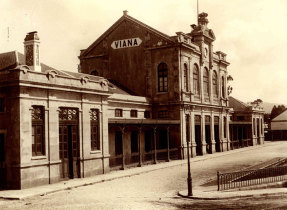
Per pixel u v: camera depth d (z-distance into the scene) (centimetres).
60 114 2336
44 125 2198
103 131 2664
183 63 3791
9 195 1842
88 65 4259
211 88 4478
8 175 2064
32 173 2094
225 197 1691
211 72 4503
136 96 3572
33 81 2092
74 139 2441
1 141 2127
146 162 3200
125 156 3164
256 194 1730
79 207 1536
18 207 1595
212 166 3012
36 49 2302
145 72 3888
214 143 4456
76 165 2438
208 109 4350
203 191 1877
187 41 3891
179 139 3669
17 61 2356
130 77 3972
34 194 1861
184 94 3766
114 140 3033
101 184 2200
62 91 2323
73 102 2414
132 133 3306
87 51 4256
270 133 7769
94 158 2553
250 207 1473
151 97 3844
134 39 3966
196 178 2367
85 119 2505
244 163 3177
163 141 3741
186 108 3778
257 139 6119
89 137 2531
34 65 2288
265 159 3459
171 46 3734
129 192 1908
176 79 3709
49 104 2227
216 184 2111
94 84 2602
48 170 2197
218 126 4650
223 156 4003
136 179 2373
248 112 5847
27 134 2078
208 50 4447
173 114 3706
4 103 2112
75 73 3025
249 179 2180
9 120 2078
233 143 5334
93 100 2592
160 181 2264
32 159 2100
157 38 3828
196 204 1568
